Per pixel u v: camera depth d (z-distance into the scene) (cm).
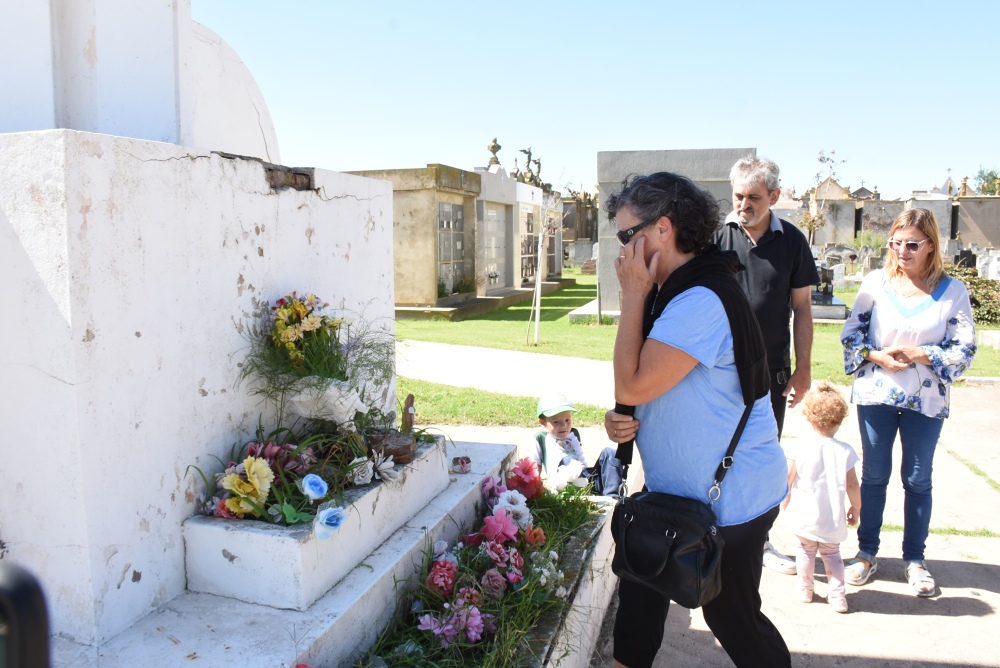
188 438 256
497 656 247
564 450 431
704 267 231
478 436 595
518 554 296
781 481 241
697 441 230
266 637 223
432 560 291
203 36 442
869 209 3994
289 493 259
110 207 221
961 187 4766
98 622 222
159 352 242
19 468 222
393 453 300
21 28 295
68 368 212
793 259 397
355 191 355
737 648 251
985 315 1580
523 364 977
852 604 378
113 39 302
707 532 226
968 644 340
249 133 491
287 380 291
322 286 331
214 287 265
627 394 232
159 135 322
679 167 1505
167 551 245
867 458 397
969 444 651
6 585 79
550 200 2666
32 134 208
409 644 247
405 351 1071
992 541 450
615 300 1582
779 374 397
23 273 213
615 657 268
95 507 220
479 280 1934
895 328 383
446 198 1752
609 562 385
